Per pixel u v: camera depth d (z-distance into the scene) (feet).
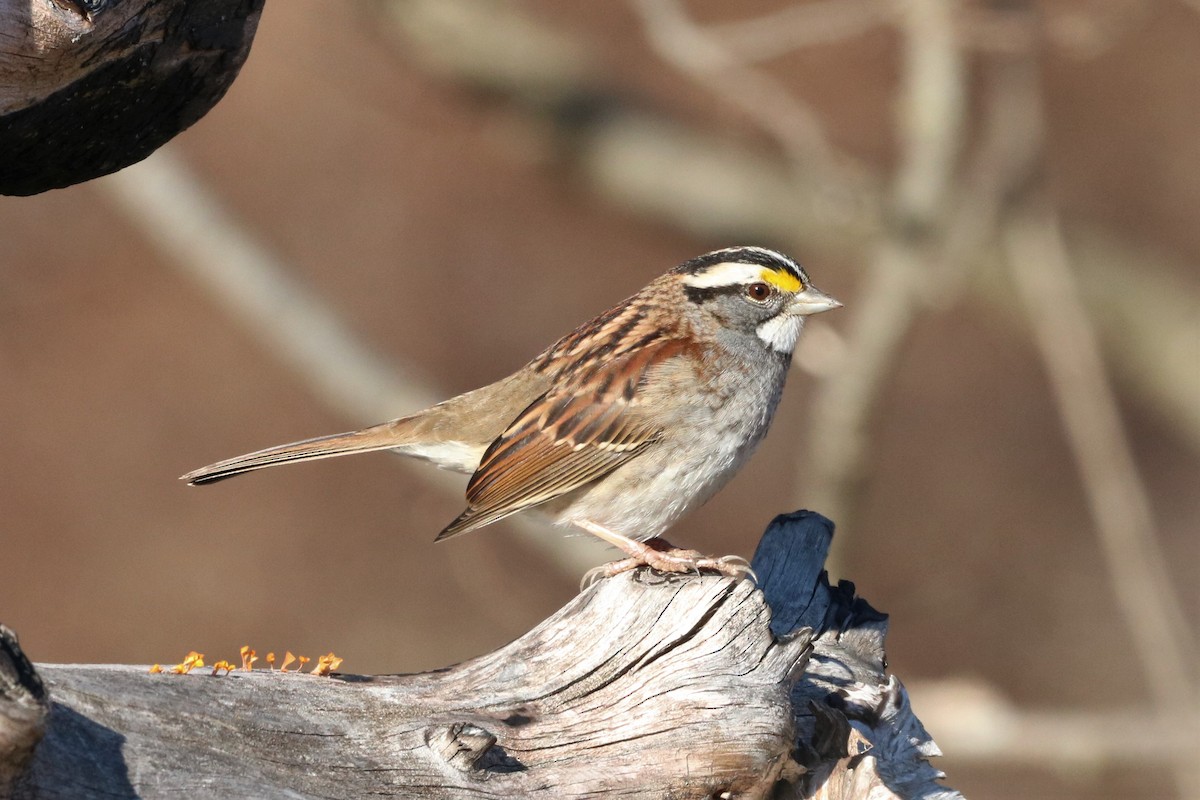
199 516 49.96
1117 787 44.45
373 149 55.52
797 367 53.31
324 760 15.89
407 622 47.50
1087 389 40.37
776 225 51.49
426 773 16.33
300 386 52.37
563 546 41.16
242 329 53.21
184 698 15.49
